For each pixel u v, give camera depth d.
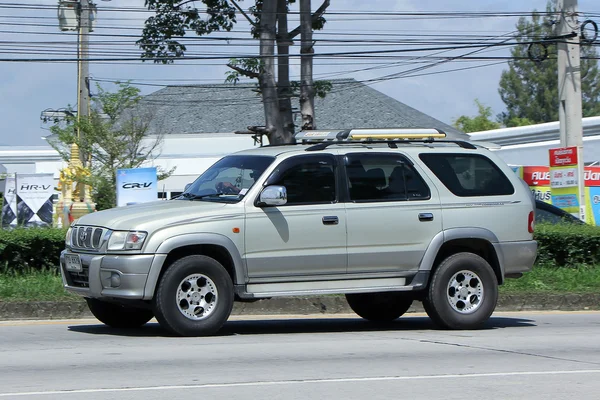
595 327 23.53
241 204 20.22
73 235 20.69
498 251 22.33
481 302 22.11
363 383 14.72
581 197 41.50
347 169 21.30
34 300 24.70
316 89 56.16
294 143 22.62
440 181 22.05
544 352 18.56
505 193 22.62
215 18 55.56
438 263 22.09
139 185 42.09
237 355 17.61
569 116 43.38
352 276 21.22
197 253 20.20
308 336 20.95
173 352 17.89
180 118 94.94
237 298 20.80
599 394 14.03
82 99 60.47
